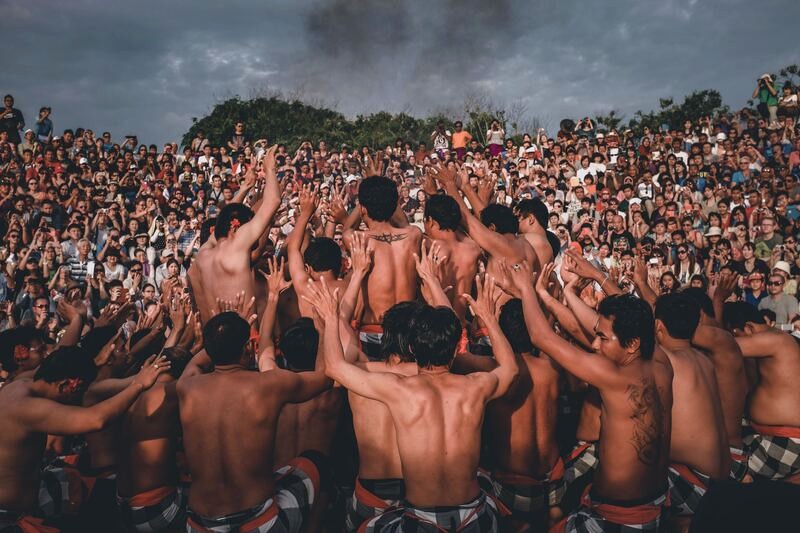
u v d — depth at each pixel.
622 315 3.24
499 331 3.61
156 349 5.46
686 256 12.09
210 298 4.97
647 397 3.23
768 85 19.33
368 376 3.35
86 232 12.17
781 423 4.42
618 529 3.28
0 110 16.41
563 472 4.14
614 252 12.48
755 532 1.69
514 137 30.16
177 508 3.93
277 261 4.46
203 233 5.93
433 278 4.04
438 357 3.34
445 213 4.89
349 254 4.95
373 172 5.69
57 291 10.30
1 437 3.35
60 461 4.35
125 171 16.05
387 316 3.75
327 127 29.45
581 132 21.06
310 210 4.62
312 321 4.42
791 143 17.55
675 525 3.81
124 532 4.25
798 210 14.03
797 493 1.72
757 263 11.61
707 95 31.36
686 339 3.93
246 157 17.03
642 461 3.24
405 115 30.89
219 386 3.47
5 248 11.30
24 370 4.52
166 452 3.91
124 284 11.13
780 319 10.20
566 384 4.69
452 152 20.34
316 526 3.89
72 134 16.91
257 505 3.39
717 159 17.88
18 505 3.41
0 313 9.55
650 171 17.23
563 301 5.61
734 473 4.22
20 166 15.29
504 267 3.68
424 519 3.17
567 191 16.64
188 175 15.83
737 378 4.36
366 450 3.69
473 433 3.29
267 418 3.46
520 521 4.09
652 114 31.84
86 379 3.54
